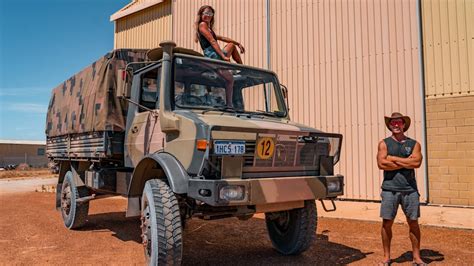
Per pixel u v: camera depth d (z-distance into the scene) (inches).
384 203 187.3
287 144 178.1
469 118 347.3
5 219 335.3
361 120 409.7
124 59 249.4
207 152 154.9
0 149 2000.5
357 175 409.1
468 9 353.1
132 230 289.3
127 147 229.9
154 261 162.4
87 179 276.1
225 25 541.0
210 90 203.9
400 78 386.6
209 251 223.5
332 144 197.2
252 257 210.2
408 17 384.8
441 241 238.5
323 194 181.2
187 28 609.3
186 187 161.0
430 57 370.9
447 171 355.9
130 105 230.1
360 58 414.3
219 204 150.1
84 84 278.7
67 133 302.8
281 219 214.8
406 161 179.5
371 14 409.4
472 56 348.8
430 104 368.5
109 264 198.5
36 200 487.2
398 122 185.8
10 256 214.4
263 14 499.8
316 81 446.3
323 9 445.7
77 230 288.5
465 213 319.9
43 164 2017.7
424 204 364.2
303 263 197.5
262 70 230.5
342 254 213.5
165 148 185.0
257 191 159.8
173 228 165.2
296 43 466.0
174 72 194.4
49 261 204.5
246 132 164.1
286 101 236.8
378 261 198.4
